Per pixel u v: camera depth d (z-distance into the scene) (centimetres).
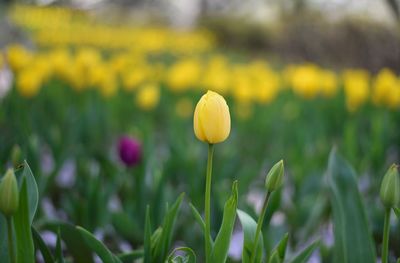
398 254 251
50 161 402
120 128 488
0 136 342
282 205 316
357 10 1346
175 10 2267
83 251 174
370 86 577
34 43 1229
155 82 590
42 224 195
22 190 120
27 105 439
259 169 376
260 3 1881
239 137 467
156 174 264
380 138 374
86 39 1190
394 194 137
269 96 460
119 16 2191
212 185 282
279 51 1388
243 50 1500
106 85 468
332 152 180
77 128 377
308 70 475
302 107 507
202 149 376
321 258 218
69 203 266
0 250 139
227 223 133
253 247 139
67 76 470
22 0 2111
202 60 1169
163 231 152
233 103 514
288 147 429
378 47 1111
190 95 556
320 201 280
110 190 266
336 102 505
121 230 241
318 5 1529
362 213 168
